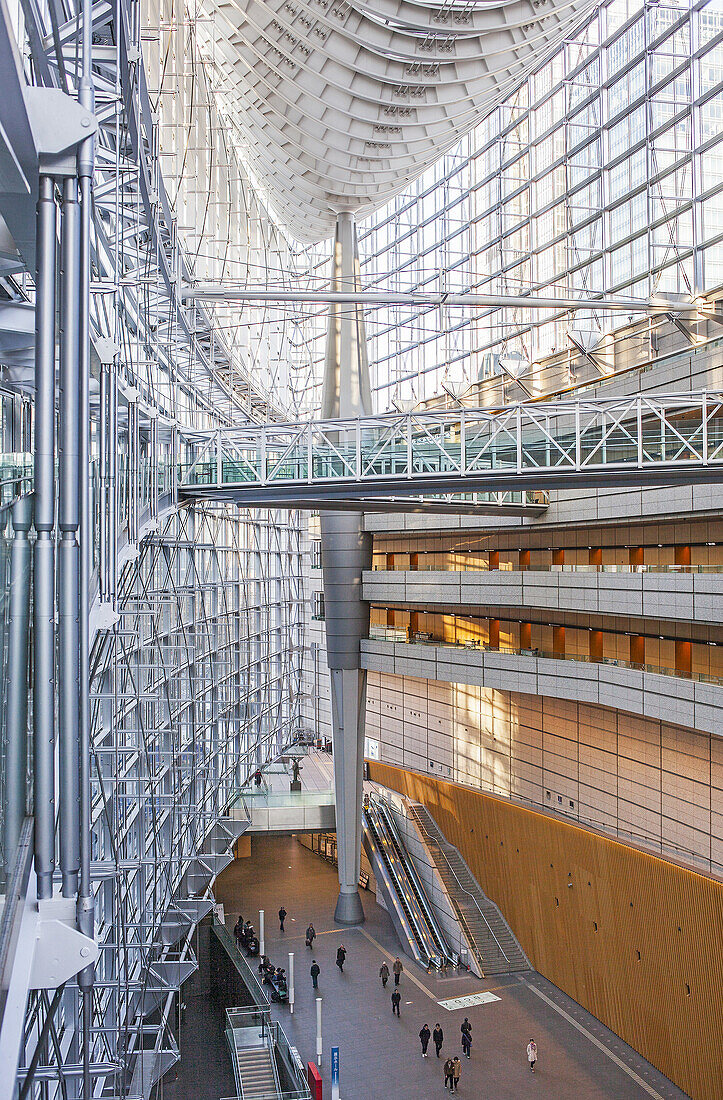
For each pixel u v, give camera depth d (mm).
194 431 21438
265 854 39625
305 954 28031
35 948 5094
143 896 17547
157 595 19000
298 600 47688
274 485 19797
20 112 4008
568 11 24250
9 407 8047
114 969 14359
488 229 36250
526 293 33750
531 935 27562
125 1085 10688
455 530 32438
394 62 23062
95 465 10125
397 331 42969
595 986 24141
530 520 29250
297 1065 18875
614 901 23281
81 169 5113
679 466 16438
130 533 12523
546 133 32125
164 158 22953
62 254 5352
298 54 22328
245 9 21531
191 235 26016
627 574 23281
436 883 30297
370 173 28922
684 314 24031
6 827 5176
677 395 16828
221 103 30984
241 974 24469
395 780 37062
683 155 25656
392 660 31891
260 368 40625
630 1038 22531
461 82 24422
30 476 8734
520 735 30344
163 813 20656
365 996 25047
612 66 28594
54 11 6184
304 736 46094
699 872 20016
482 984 26328
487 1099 19562
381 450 19312
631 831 24594
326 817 34656
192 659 26156
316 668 46500
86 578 5762
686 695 20609
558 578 26438
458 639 35125
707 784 21547
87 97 5414
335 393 30734
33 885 5602
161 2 21062
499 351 35562
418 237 41281
